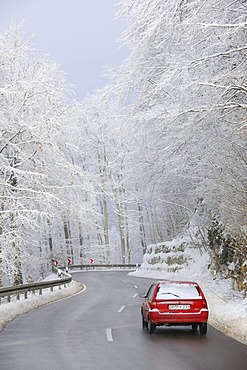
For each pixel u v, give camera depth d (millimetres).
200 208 33156
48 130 30797
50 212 31000
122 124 28625
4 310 20422
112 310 21953
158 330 15953
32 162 31969
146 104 27359
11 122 30359
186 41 19703
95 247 69625
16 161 32188
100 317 19469
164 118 21391
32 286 26859
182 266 42375
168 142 27297
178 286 15047
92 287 38188
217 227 30172
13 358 11375
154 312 14688
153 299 14875
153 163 30453
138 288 34906
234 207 18812
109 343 13359
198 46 19828
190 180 29938
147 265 53906
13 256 29094
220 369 9656
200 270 37312
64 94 36688
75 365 10438
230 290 24031
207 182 22547
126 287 36312
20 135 31594
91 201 33875
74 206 33500
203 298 14742
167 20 20062
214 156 22047
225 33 16875
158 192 35750
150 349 12273
